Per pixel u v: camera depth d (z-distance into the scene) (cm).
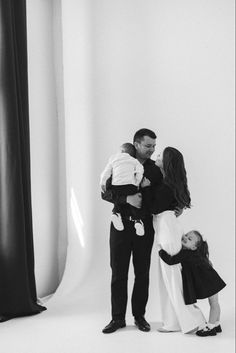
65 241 513
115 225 376
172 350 341
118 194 374
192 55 484
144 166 390
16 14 428
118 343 354
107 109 503
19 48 430
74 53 509
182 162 384
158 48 491
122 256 379
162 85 491
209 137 481
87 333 375
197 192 483
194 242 379
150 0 492
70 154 511
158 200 379
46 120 496
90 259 500
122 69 499
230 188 477
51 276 499
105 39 502
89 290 477
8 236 415
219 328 375
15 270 414
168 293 376
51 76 505
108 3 501
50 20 505
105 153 503
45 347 347
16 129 415
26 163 434
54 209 504
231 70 476
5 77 410
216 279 375
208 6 480
